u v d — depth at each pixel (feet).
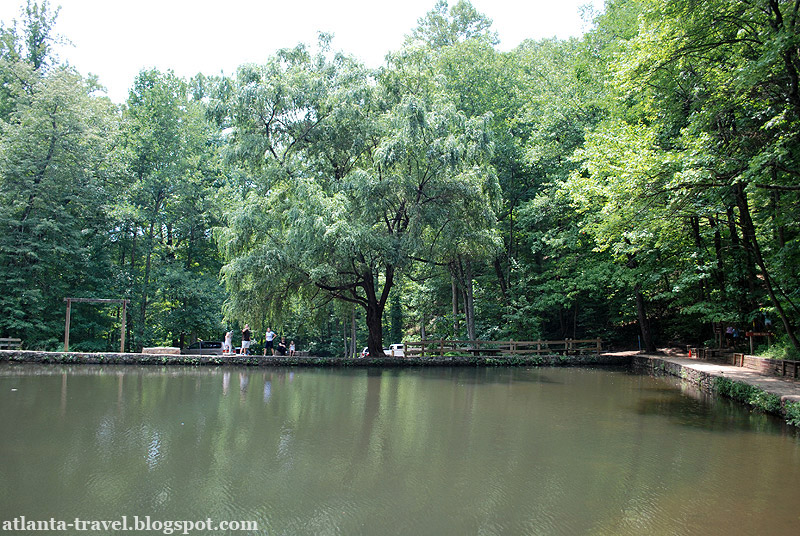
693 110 47.98
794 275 49.93
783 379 45.03
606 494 22.11
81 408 39.70
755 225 55.01
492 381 59.88
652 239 58.65
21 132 85.46
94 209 94.73
